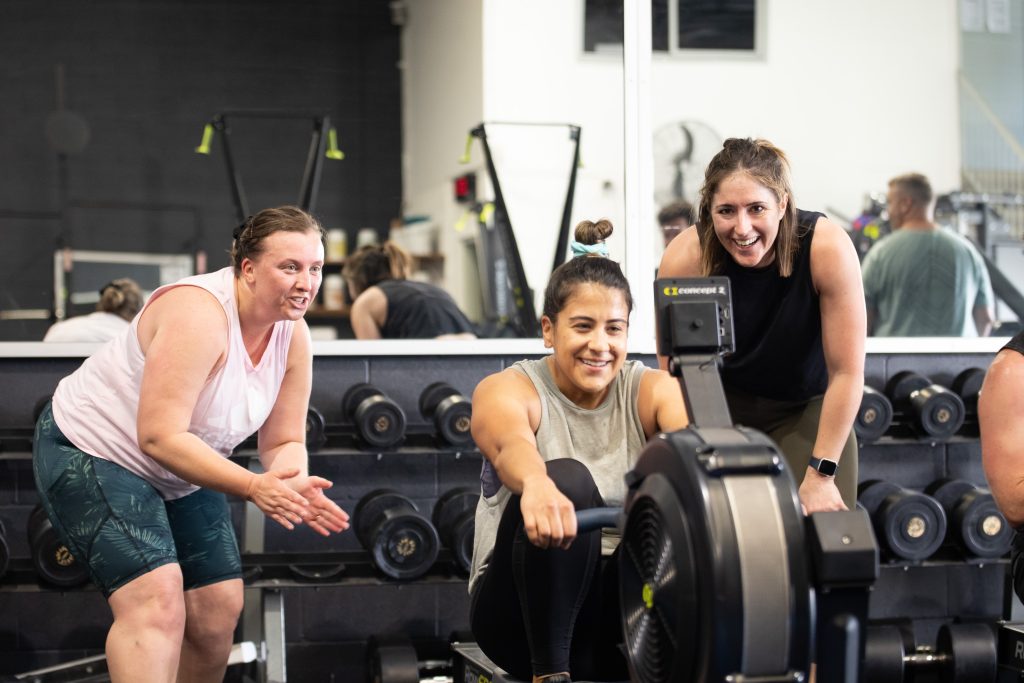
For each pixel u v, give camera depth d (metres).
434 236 6.79
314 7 6.97
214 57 6.84
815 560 1.41
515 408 1.84
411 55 7.08
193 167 6.81
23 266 6.50
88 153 6.67
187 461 2.00
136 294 4.36
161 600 2.05
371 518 3.17
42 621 3.25
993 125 6.99
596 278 1.81
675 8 6.70
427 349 3.43
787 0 6.79
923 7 6.95
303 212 2.14
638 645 1.60
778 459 1.43
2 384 3.23
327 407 3.41
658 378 1.93
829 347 2.21
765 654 1.37
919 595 3.63
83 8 6.66
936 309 4.93
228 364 2.11
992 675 3.17
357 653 3.38
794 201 2.13
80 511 2.09
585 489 1.78
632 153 3.46
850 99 6.90
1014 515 2.15
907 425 3.50
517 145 6.18
